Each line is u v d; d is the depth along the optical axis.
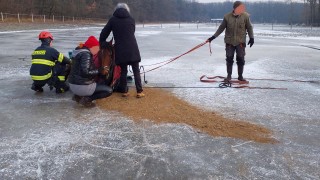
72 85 5.46
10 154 3.76
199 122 4.85
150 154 3.80
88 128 4.57
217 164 3.58
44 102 5.80
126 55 5.83
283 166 3.56
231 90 6.84
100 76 5.95
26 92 6.49
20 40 19.36
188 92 6.62
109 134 4.37
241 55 7.38
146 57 11.97
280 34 34.88
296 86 7.33
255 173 3.41
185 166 3.54
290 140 4.25
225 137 4.32
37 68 6.13
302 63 11.04
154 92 6.54
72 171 3.42
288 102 5.99
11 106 5.57
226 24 7.38
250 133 4.46
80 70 5.34
